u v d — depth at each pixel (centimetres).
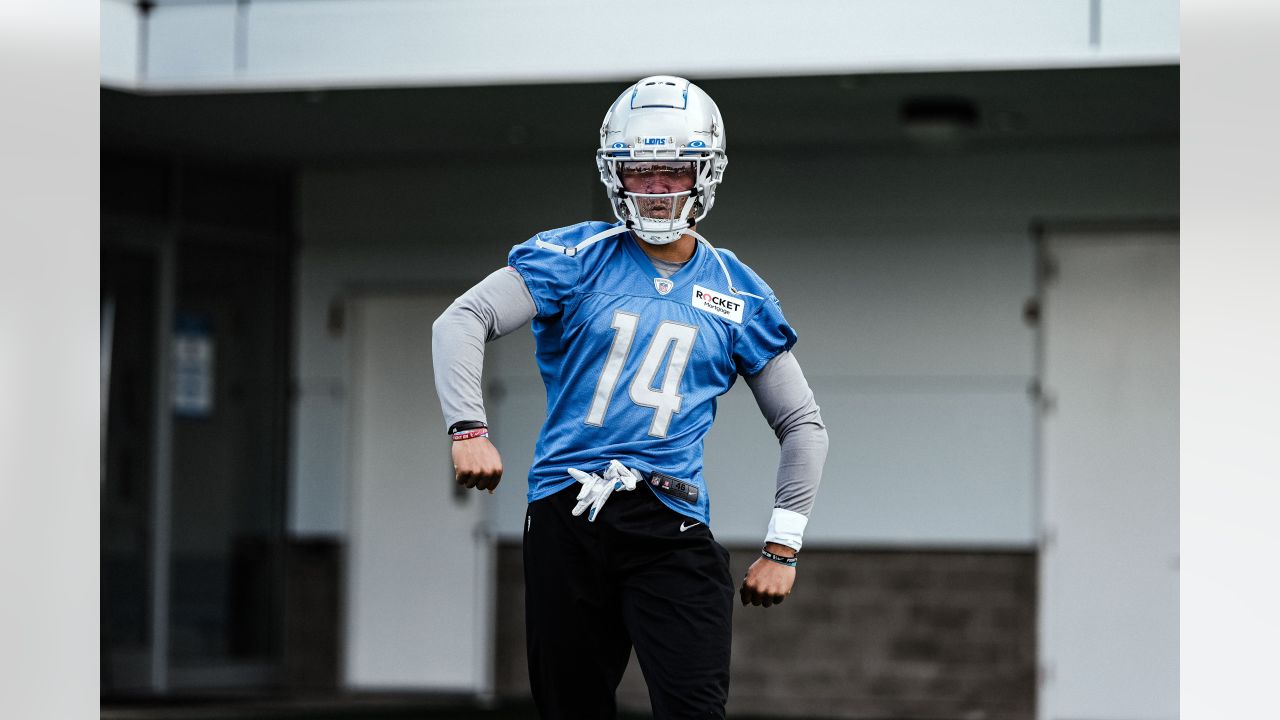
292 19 2669
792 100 2753
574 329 1154
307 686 3422
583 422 1155
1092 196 3095
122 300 3189
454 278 3381
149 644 3209
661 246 1170
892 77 2564
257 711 3012
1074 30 2464
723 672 1147
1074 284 3103
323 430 3444
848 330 3159
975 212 3130
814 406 1230
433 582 3388
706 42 2558
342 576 3428
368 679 3406
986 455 3109
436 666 3375
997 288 3120
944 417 3123
